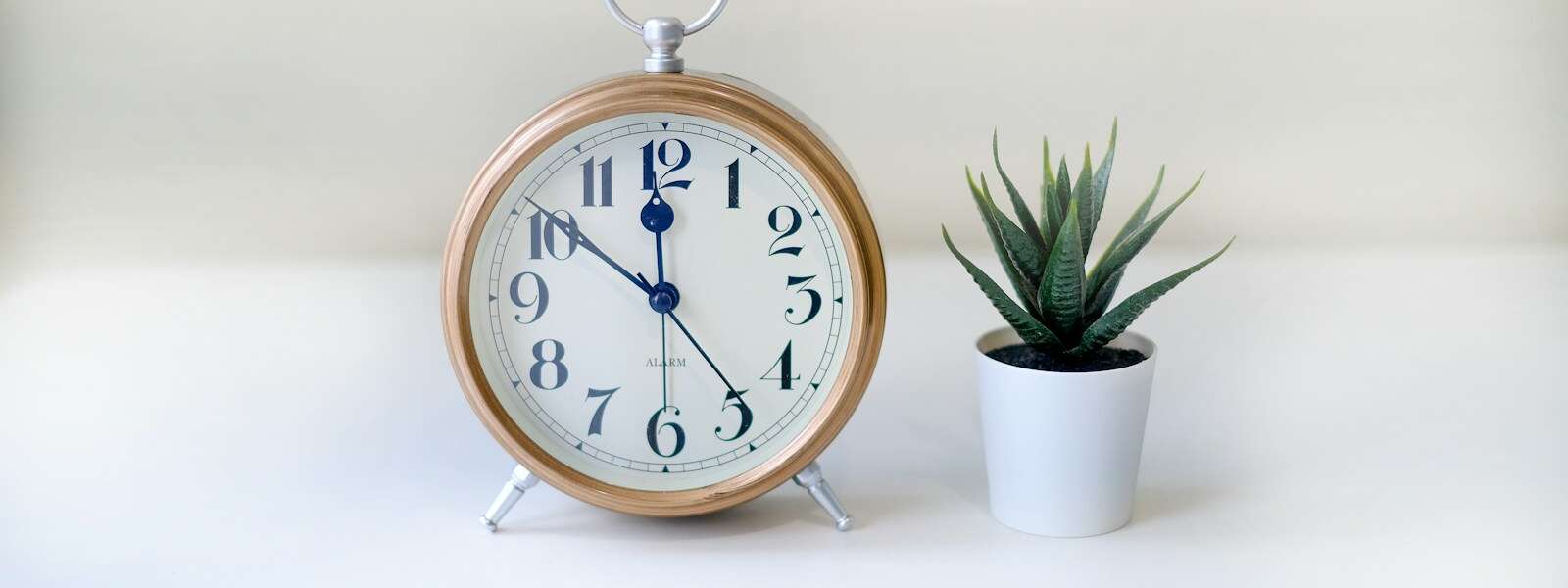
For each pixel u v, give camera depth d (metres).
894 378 0.79
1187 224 1.02
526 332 0.62
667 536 0.64
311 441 0.72
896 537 0.64
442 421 0.74
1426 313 0.88
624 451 0.63
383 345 0.83
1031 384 0.62
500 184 0.61
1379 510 0.66
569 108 0.60
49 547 0.63
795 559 0.62
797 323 0.62
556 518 0.65
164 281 0.93
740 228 0.62
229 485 0.68
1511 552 0.63
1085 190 0.64
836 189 0.61
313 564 0.62
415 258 0.99
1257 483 0.68
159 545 0.63
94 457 0.70
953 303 0.89
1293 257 0.98
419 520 0.65
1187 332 0.84
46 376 0.79
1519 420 0.73
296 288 0.92
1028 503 0.64
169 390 0.77
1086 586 0.61
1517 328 0.85
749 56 0.98
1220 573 0.61
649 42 0.62
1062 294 0.62
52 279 0.93
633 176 0.61
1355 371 0.79
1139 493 0.67
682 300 0.62
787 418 0.63
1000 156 1.00
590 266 0.62
